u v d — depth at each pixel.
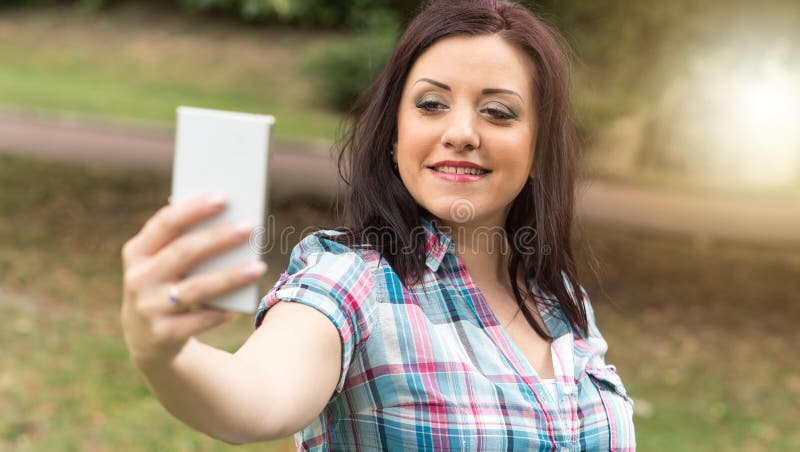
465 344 1.37
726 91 11.44
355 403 1.30
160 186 11.37
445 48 1.39
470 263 1.55
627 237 10.84
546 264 1.62
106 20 23.83
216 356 0.92
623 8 8.24
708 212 13.24
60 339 5.54
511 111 1.40
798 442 5.14
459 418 1.30
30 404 4.55
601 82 9.20
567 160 1.61
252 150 0.76
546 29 1.48
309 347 1.11
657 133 16.58
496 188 1.41
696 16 7.89
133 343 0.77
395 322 1.31
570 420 1.42
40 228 8.65
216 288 0.74
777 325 7.66
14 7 24.72
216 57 21.77
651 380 6.04
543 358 1.54
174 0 24.55
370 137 1.48
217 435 0.93
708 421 5.35
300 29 23.17
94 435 4.32
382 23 19.12
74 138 14.30
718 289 8.79
